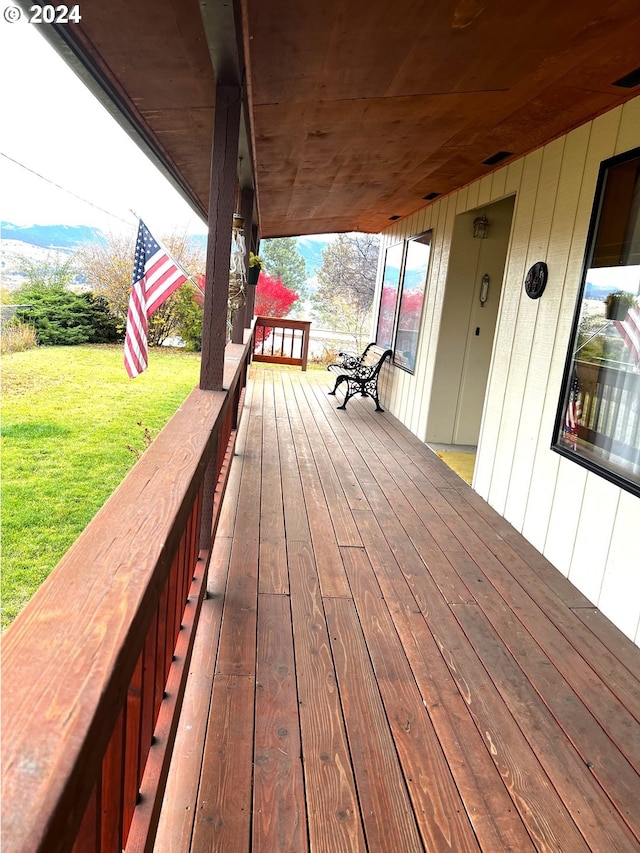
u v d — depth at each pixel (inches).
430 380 242.5
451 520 160.1
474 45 97.3
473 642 102.9
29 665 29.1
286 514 154.5
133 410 203.0
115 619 33.6
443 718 83.2
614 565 114.5
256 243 284.5
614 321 120.8
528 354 157.9
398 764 74.1
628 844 66.2
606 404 121.7
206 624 101.0
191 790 67.2
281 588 115.5
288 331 632.4
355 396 346.0
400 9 85.3
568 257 140.6
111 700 29.4
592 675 96.7
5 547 116.3
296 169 191.8
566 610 116.8
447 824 66.2
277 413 283.9
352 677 90.3
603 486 120.3
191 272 440.5
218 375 110.1
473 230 228.2
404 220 310.0
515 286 169.6
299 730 78.2
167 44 86.4
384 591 118.0
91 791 27.6
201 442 73.7
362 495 174.2
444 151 169.3
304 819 65.0
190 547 82.7
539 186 157.9
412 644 100.4
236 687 85.6
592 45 96.7
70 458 158.7
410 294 287.4
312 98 121.8
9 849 19.7
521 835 65.9
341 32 92.4
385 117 135.6
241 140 134.0
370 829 64.6
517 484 158.2
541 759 77.5
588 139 134.0
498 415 173.8
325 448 225.1
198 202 203.5
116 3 73.5
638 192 115.7
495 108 129.6
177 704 64.1
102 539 44.1
